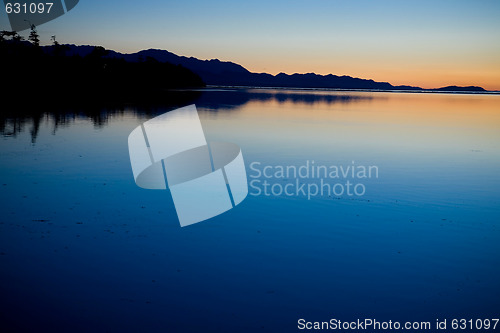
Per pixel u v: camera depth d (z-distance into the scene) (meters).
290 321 4.69
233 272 5.80
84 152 13.88
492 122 29.89
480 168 13.20
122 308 4.84
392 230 7.59
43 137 16.77
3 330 4.38
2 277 5.47
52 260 5.98
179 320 4.64
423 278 5.79
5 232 6.91
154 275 5.64
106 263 5.95
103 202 8.68
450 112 39.78
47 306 4.84
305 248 6.69
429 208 8.95
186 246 6.63
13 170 11.10
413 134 21.36
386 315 4.87
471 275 5.91
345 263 6.18
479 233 7.55
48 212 7.95
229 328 4.53
